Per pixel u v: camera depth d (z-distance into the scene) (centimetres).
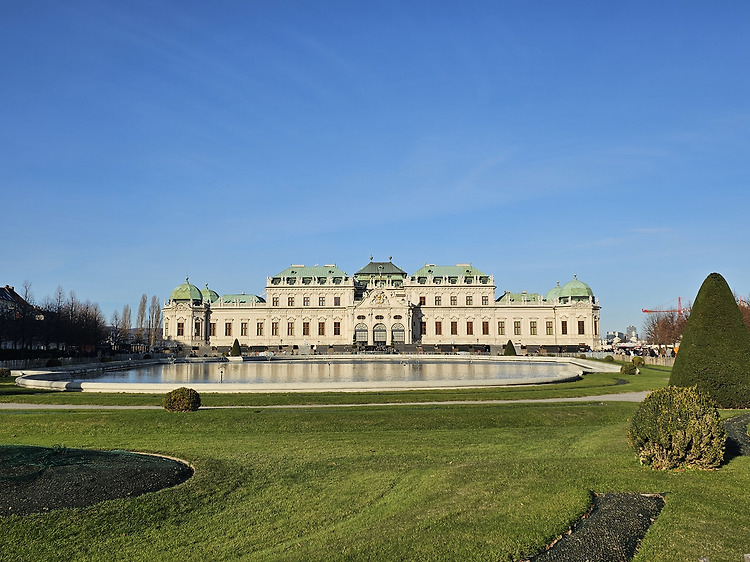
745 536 1730
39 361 10706
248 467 2778
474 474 2498
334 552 1706
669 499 2056
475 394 5853
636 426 2597
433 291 19988
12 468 2583
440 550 1667
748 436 3123
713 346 4375
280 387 6066
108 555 1816
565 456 2967
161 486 2505
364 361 13425
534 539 1719
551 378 7175
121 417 4341
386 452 3142
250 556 1770
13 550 1852
